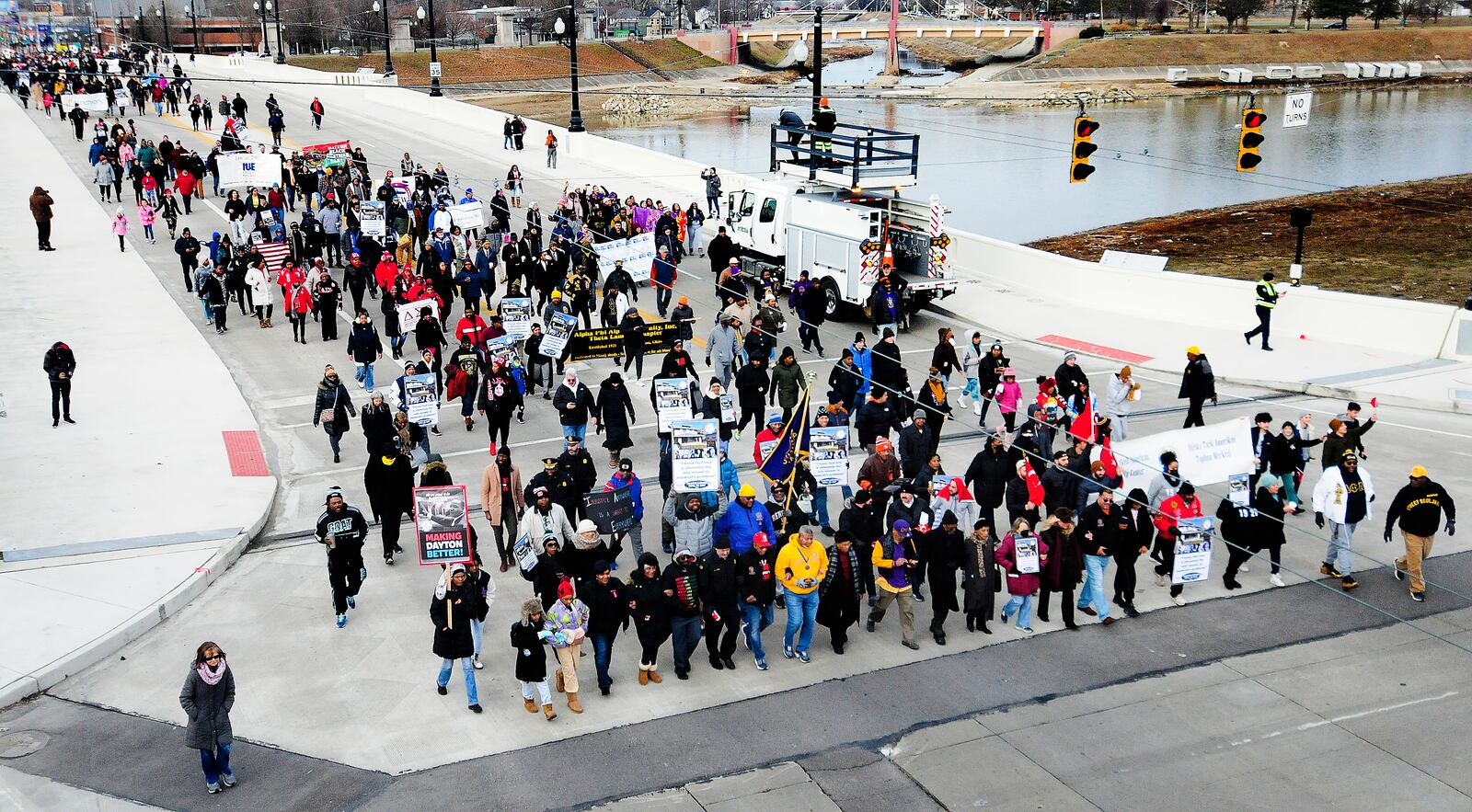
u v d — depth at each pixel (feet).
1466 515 60.39
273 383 82.84
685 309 81.66
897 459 60.13
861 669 46.68
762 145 282.97
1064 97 372.99
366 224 101.19
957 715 43.16
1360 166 241.96
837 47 603.26
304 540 58.80
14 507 60.54
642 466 67.67
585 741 41.70
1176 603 51.72
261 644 48.52
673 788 38.99
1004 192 220.02
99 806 38.11
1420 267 151.02
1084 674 45.98
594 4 568.82
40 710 43.91
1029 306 104.83
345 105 233.35
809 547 46.16
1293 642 48.24
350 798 38.50
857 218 94.07
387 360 87.45
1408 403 78.33
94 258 111.65
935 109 364.38
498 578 53.98
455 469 67.62
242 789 39.01
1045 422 64.03
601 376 84.74
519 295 91.35
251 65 287.48
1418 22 529.45
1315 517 58.44
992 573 48.67
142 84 220.02
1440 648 47.62
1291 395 81.51
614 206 118.42
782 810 37.76
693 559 45.19
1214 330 96.78
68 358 71.46
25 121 189.78
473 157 176.35
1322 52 440.86
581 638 42.65
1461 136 280.72
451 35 506.07
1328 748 40.96
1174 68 422.00
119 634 48.24
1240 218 190.19
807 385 66.80
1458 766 39.83
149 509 60.44
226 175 117.60
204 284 92.63
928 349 92.43
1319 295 93.40
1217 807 37.78
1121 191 220.43
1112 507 49.37
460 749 41.29
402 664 46.93
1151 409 77.77
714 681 45.80
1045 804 38.01
